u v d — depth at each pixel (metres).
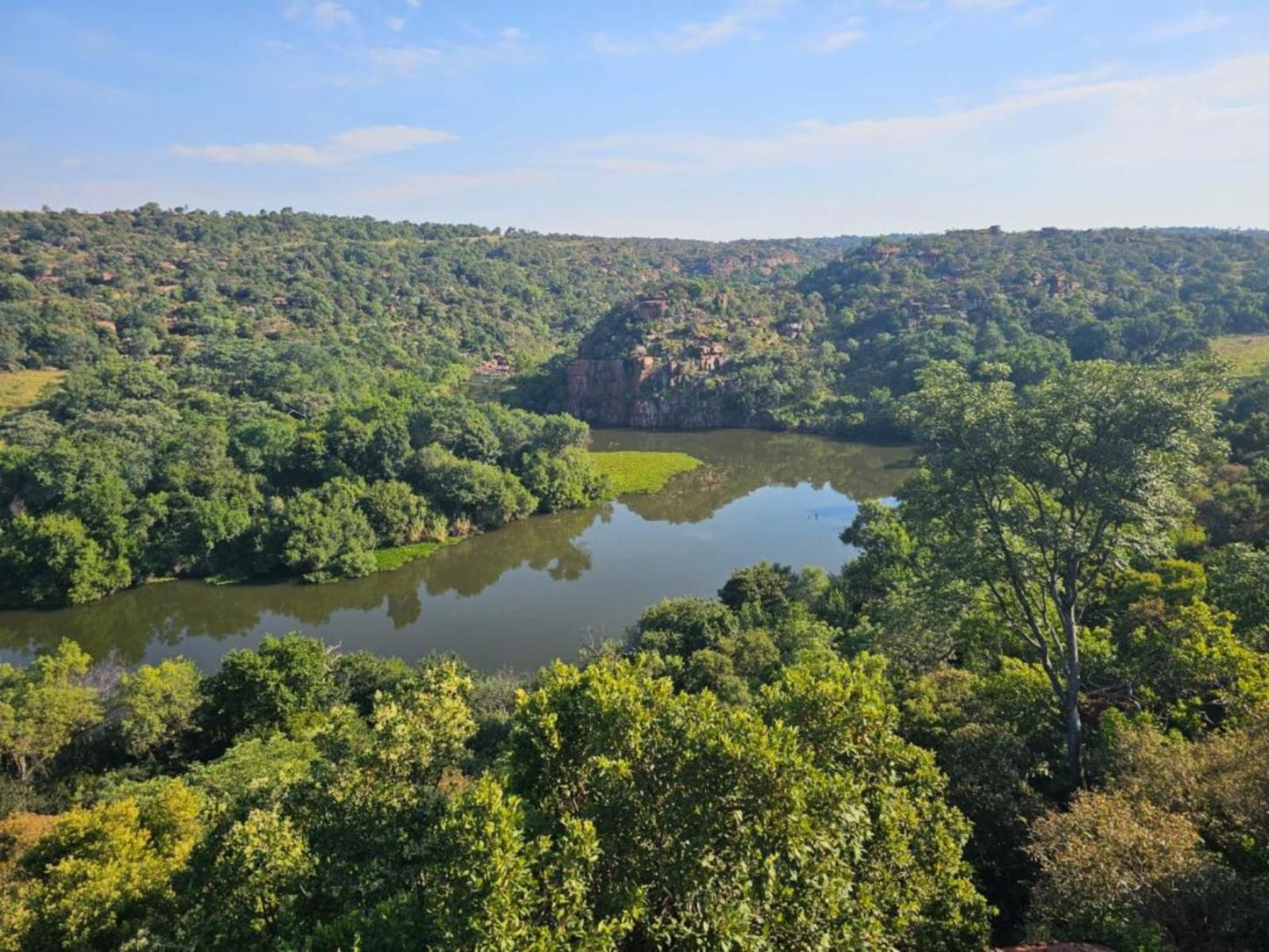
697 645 43.25
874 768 16.39
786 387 140.00
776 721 15.52
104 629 55.81
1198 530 41.06
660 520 82.69
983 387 27.00
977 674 29.94
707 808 13.58
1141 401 22.33
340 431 79.75
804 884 12.95
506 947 11.07
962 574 26.50
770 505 87.88
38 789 31.88
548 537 77.25
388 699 18.42
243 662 37.09
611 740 15.34
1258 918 14.23
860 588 50.03
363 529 69.06
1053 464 24.39
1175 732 22.44
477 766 24.67
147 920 17.70
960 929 15.37
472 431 89.56
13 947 17.80
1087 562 26.31
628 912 12.23
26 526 60.03
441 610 58.50
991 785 22.45
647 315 159.50
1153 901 15.02
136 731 34.31
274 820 16.06
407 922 12.62
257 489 72.25
